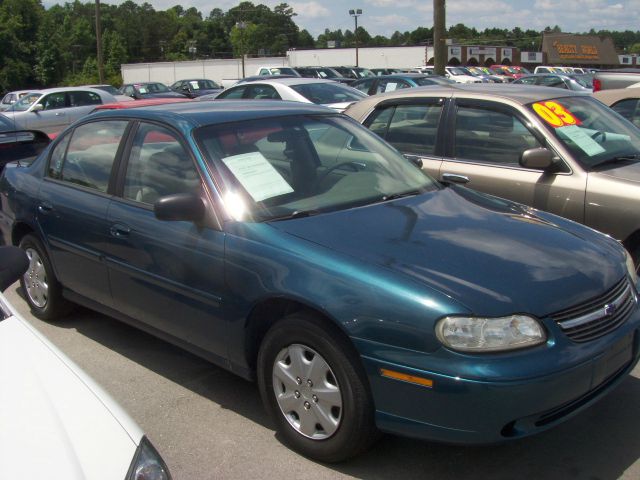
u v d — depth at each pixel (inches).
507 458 135.0
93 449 82.9
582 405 123.0
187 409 157.9
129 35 4690.0
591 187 199.0
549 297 120.8
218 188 149.6
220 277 143.9
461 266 125.5
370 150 180.4
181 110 173.6
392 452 137.3
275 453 138.5
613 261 139.3
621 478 128.0
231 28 5073.8
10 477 76.5
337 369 125.2
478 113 229.6
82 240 181.9
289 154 164.6
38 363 97.7
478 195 173.0
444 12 660.7
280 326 134.0
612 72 437.4
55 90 754.8
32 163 215.8
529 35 4911.4
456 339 114.0
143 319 169.9
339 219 145.1
